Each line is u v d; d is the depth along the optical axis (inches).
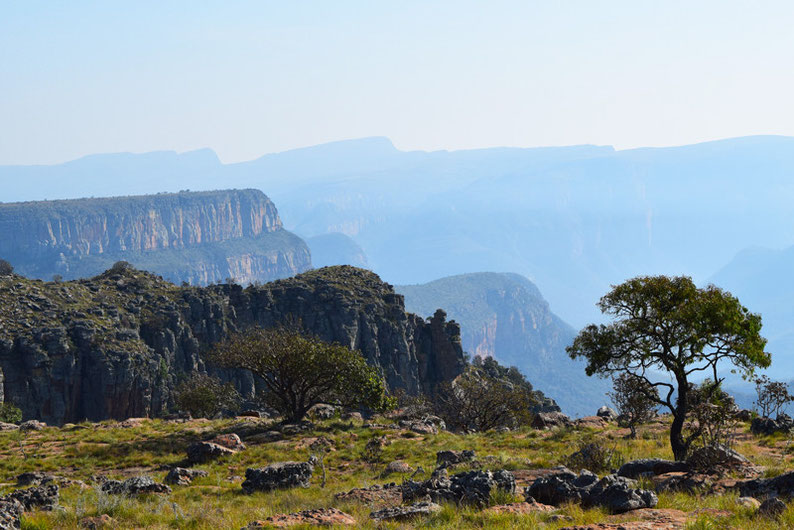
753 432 1676.9
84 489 1306.6
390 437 2005.4
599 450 1311.5
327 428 2193.7
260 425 2250.2
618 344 1295.5
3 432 2176.4
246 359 2336.4
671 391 1302.9
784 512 631.2
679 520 644.7
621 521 670.5
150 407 6343.5
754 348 1227.2
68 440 2012.8
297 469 1293.1
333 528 709.3
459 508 789.2
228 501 1139.9
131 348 6407.5
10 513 821.2
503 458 1444.4
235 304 7687.0
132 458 1772.9
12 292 6702.8
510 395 2704.2
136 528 855.7
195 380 3681.1
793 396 1818.4
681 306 1237.1
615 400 1838.1
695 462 994.1
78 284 7396.7
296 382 2405.3
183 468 1531.7
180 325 7081.7
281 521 748.6
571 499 778.2
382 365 7628.0
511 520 697.0
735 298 1250.6
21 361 5969.5
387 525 708.7
